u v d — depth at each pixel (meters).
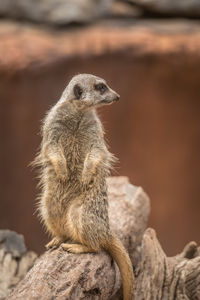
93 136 10.24
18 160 32.66
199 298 10.35
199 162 33.66
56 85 30.80
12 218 32.47
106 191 9.91
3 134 32.16
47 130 10.30
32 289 8.37
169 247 32.66
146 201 13.42
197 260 10.70
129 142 33.09
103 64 30.70
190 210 33.53
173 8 33.47
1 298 11.06
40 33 32.72
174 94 32.19
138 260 11.54
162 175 33.56
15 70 30.09
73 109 10.38
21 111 31.53
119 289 10.86
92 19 33.75
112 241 9.65
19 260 12.73
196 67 30.61
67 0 33.50
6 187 32.75
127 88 31.47
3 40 31.58
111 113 32.38
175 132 33.19
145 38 30.94
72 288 8.59
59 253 9.48
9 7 34.00
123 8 34.66
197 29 32.38
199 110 32.75
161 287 10.38
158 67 30.75
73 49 30.70
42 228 32.12
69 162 10.20
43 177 10.44
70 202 9.91
